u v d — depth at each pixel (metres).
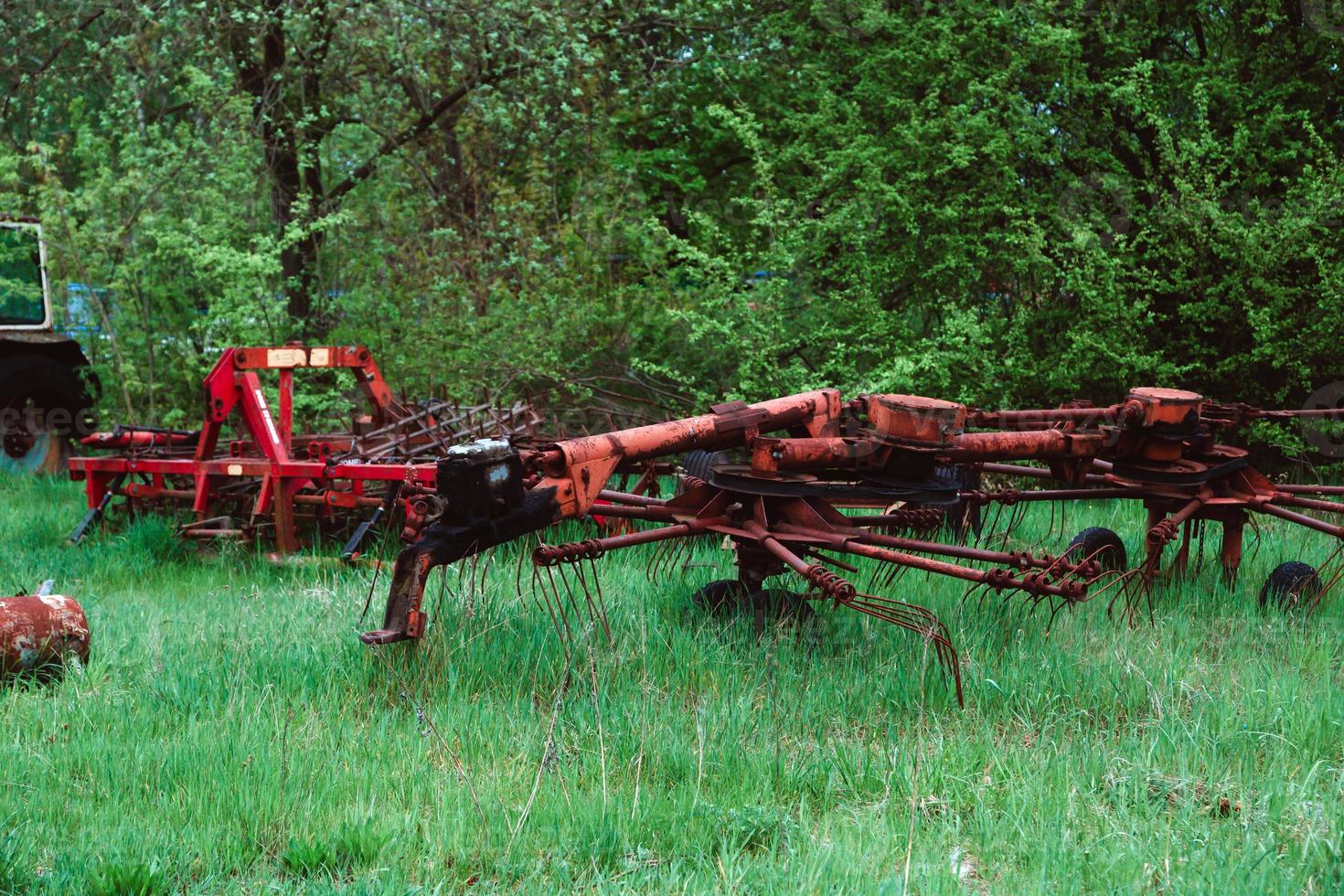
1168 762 4.91
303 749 4.87
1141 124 13.04
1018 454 6.86
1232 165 12.80
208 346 13.32
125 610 7.09
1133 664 5.94
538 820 4.29
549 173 15.05
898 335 12.44
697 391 12.56
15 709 5.35
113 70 13.07
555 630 6.16
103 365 13.58
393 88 13.38
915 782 4.54
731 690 5.62
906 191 12.60
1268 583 7.52
